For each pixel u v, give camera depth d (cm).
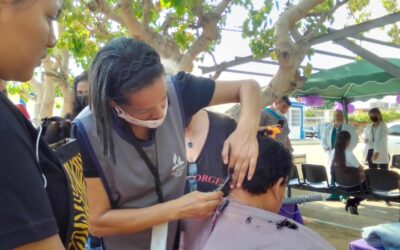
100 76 138
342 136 651
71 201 95
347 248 532
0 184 67
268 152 148
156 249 152
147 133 157
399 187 570
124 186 156
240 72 678
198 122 196
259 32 553
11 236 67
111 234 158
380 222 666
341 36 468
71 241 97
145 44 142
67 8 421
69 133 148
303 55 418
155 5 532
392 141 1401
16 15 76
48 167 90
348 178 625
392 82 770
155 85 138
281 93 410
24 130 81
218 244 139
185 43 520
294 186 700
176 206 150
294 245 133
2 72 79
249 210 142
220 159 188
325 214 720
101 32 535
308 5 408
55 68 677
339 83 652
